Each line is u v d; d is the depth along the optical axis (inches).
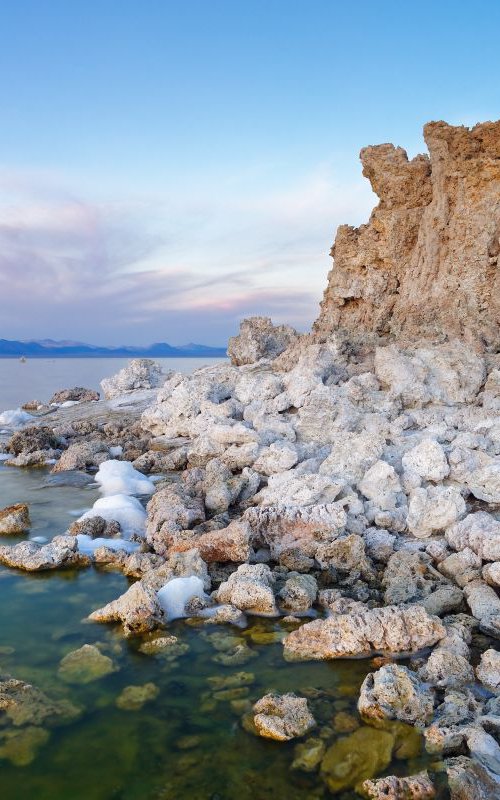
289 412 693.3
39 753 225.3
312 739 231.0
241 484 498.6
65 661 282.2
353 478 480.1
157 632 309.3
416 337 773.3
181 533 405.1
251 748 227.1
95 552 402.9
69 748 227.6
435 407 645.3
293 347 894.4
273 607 327.0
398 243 840.3
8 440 804.0
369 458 490.9
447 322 762.2
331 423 606.5
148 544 419.2
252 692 259.9
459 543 389.4
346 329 862.5
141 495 557.9
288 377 719.7
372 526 431.5
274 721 234.8
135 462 651.5
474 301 757.3
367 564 372.5
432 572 362.0
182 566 361.4
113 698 256.4
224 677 270.7
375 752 224.2
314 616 325.7
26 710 248.1
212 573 372.5
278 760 221.3
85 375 2496.3
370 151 845.8
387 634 289.0
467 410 607.8
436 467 468.1
